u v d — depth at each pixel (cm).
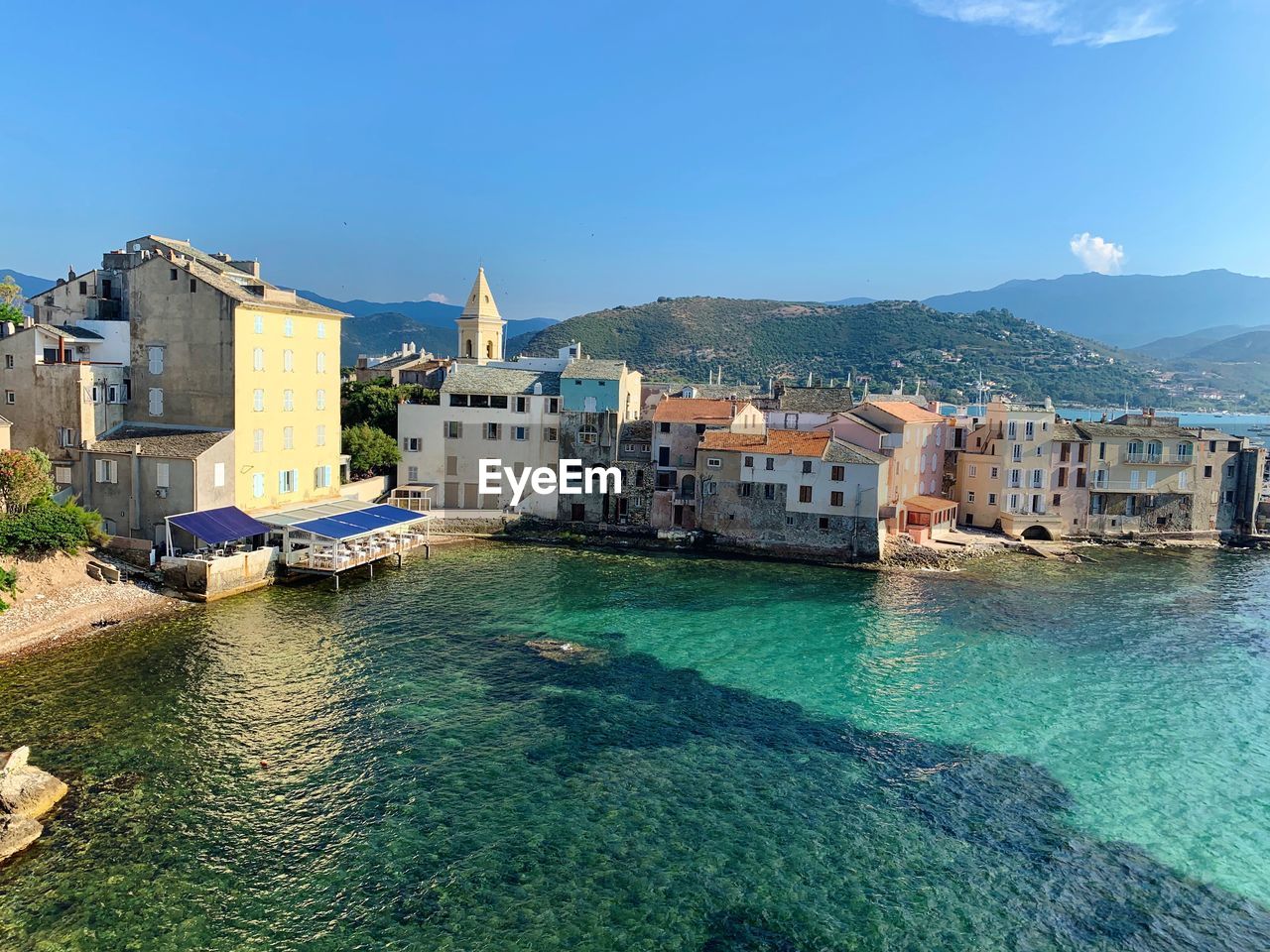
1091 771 3903
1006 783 3756
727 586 7012
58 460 6362
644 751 3931
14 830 2967
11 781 3175
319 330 7588
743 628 5888
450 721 4144
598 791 3544
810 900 2894
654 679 4838
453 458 9062
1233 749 4162
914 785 3712
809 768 3841
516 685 4641
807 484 8138
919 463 9562
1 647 4662
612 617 6012
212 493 6356
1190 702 4753
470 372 9406
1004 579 7656
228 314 6494
